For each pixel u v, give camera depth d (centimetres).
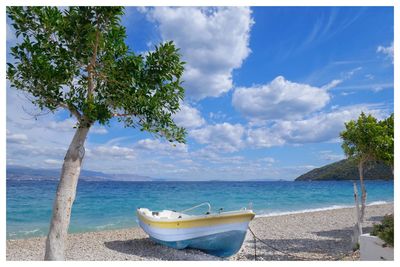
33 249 1288
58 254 722
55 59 719
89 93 755
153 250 1234
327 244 1366
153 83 734
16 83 727
